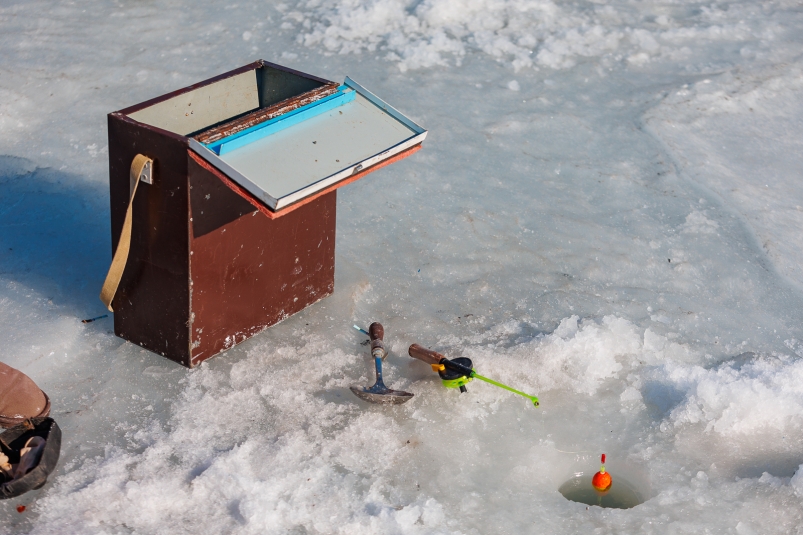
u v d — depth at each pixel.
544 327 3.63
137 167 2.85
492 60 5.89
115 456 2.88
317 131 3.01
